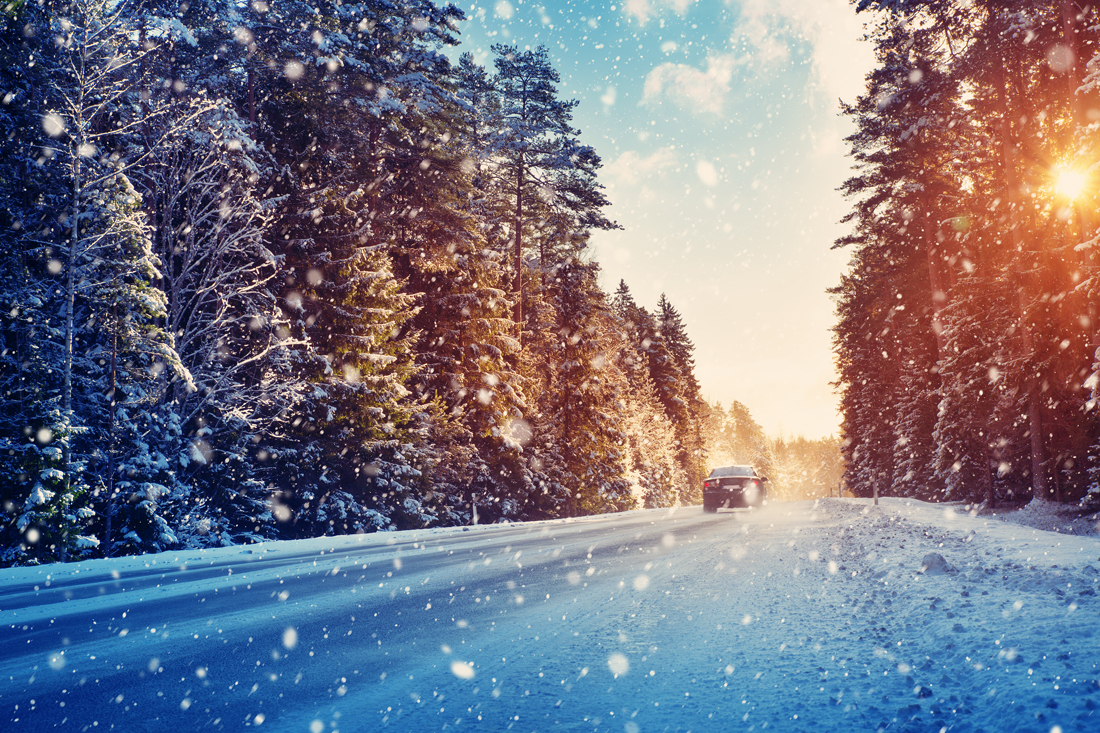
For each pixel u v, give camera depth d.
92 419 20.47
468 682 4.49
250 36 24.89
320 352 27.31
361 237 29.09
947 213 34.72
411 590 8.90
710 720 3.49
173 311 22.20
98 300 19.27
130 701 4.32
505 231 47.69
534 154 45.34
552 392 45.84
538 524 26.64
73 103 19.25
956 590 6.24
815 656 4.57
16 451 16.70
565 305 47.56
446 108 34.09
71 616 7.70
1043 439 22.23
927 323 38.94
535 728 3.55
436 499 32.53
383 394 28.19
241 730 3.73
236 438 23.86
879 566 8.40
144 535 19.91
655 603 6.99
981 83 25.27
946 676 3.79
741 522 19.20
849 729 3.21
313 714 3.96
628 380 69.06
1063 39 21.66
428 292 37.06
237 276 23.70
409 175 33.84
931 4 22.50
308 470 26.62
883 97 28.59
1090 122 17.39
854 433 62.59
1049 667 3.57
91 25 20.00
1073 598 5.29
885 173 37.59
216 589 9.70
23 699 4.41
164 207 22.50
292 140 28.50
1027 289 22.12
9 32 18.77
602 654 5.03
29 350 18.33
